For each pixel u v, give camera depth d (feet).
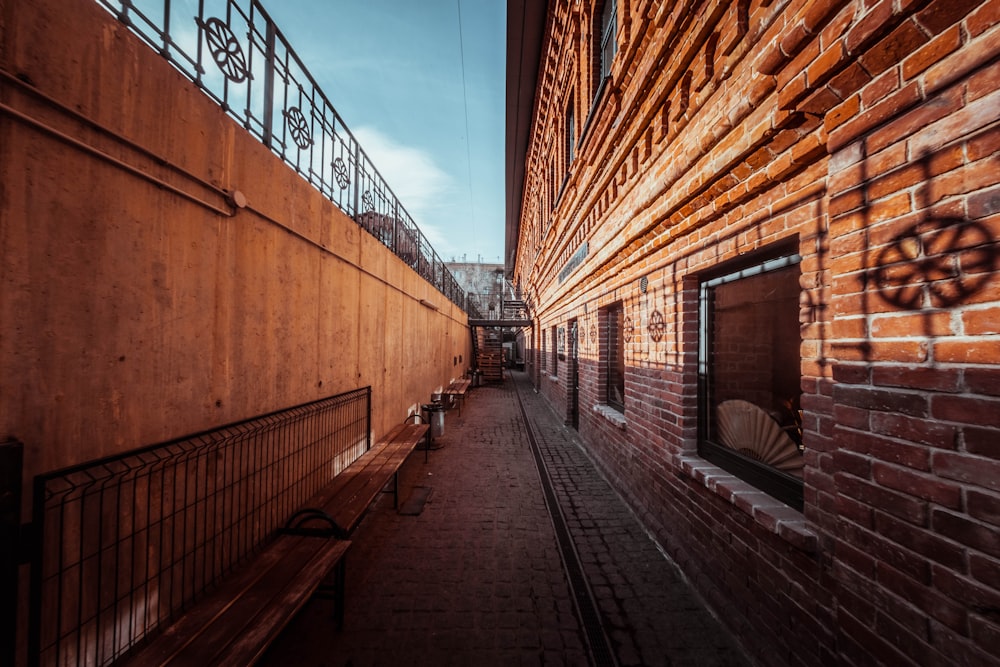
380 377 17.72
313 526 9.72
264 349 9.24
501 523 13.29
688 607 9.11
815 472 6.33
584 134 17.75
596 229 18.43
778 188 7.23
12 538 4.44
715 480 8.89
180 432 6.83
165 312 6.55
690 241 10.39
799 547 6.33
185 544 6.87
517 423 30.12
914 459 4.40
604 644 8.04
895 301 4.62
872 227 4.91
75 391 5.19
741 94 7.55
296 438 10.54
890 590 4.63
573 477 17.90
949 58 4.08
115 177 5.69
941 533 4.12
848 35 4.89
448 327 41.29
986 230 3.78
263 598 6.84
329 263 12.66
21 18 4.52
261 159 9.13
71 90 5.05
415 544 11.91
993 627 3.65
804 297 6.59
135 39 5.99
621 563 10.85
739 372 9.45
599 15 17.97
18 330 4.58
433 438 22.82
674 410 11.12
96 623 5.38
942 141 4.17
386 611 8.96
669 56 10.27
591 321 20.68
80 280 5.24
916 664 4.31
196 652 5.59
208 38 7.77
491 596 9.50
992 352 3.72
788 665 6.73
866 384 4.97
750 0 7.55
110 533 5.60
